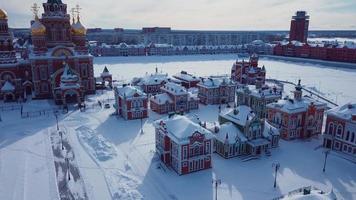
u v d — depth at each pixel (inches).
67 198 1891.0
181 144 2117.4
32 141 2743.6
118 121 3302.2
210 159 2274.9
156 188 2004.2
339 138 2578.7
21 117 3385.8
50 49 4188.0
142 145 2672.2
